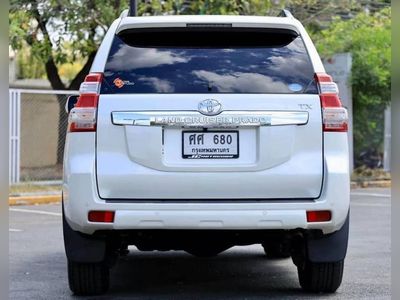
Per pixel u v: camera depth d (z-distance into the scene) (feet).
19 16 105.09
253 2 110.63
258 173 34.73
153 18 37.06
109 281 43.70
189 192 34.60
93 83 35.53
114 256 39.45
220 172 34.60
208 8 107.76
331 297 39.60
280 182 34.76
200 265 50.85
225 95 35.22
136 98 35.06
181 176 34.50
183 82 35.63
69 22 109.60
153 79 35.70
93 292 39.73
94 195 34.45
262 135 34.88
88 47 114.32
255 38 37.52
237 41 37.32
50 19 110.93
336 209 34.86
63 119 116.37
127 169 34.58
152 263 51.72
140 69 36.01
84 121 34.91
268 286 43.09
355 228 72.90
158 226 34.32
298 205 34.58
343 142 35.50
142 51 36.73
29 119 113.60
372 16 139.44
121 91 35.37
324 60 134.92
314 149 35.24
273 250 52.21
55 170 115.14
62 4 107.14
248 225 34.40
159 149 34.60
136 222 34.24
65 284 43.88
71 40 113.80
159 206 34.24
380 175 138.51
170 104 34.99
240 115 34.96
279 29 37.32
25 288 42.70
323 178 35.01
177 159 34.73
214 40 37.22
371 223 77.46
